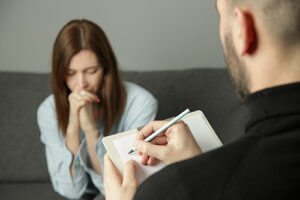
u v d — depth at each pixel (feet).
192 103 5.26
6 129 5.32
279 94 1.16
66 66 4.13
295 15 1.17
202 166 1.20
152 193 1.24
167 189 1.22
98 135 4.48
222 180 1.15
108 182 2.27
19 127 5.32
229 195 1.13
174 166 1.26
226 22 1.37
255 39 1.25
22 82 5.39
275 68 1.22
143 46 6.14
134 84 4.91
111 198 2.21
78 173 4.54
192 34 6.08
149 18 6.01
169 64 6.21
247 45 1.25
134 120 4.62
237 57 1.34
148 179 1.30
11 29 5.96
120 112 4.62
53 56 4.23
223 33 1.39
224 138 5.19
